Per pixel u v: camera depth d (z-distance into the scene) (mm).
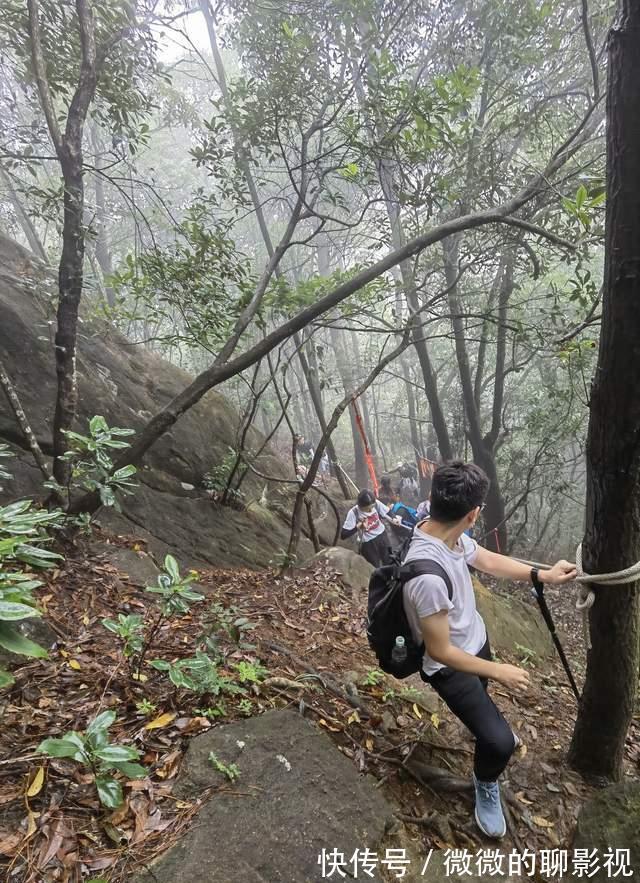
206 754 2221
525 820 2465
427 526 2207
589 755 2752
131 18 4406
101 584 3652
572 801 2613
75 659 2791
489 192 5324
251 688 2760
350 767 2367
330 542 8266
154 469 6258
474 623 2248
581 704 2711
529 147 7711
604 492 2191
